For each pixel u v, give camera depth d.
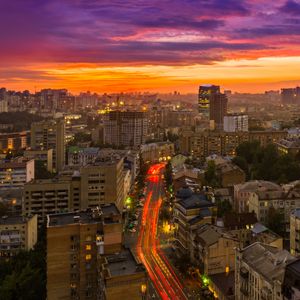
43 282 176.88
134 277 128.75
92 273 160.25
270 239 195.62
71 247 160.00
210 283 179.00
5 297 165.88
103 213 166.88
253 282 143.88
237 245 185.12
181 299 175.25
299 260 127.69
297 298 119.75
